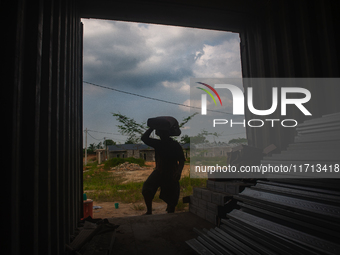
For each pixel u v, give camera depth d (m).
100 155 36.78
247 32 6.22
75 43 4.17
